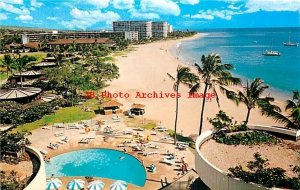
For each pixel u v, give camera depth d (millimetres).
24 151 29734
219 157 24328
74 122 49625
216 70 40125
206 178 22406
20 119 48625
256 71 108625
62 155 38156
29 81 75000
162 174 32812
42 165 25516
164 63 125688
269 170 19891
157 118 52031
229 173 20781
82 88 69688
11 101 53250
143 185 30781
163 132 45438
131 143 41031
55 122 49750
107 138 43125
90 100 62594
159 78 87750
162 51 179500
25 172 26016
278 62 132875
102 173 33844
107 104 54219
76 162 36406
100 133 45031
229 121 31766
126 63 121312
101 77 77625
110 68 90812
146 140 41938
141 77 89312
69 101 59000
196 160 24234
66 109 56750
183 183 29688
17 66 75688
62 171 34344
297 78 94188
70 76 70938
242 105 59188
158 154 37750
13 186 22844
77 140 42594
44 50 156750
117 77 85188
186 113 54969
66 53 130375
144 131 45656
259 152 25156
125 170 34406
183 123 49812
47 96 59094
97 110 56125
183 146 39469
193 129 47219
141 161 35812
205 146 26406
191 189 28438
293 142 27281
